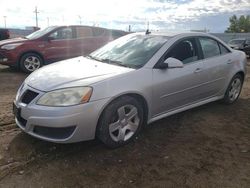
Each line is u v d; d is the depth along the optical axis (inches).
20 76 363.9
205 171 144.9
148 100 174.2
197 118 214.4
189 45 205.3
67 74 165.0
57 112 144.6
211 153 163.2
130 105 164.9
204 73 209.8
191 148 168.1
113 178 136.6
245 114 228.2
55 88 150.6
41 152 156.1
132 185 132.0
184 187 131.8
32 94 155.2
